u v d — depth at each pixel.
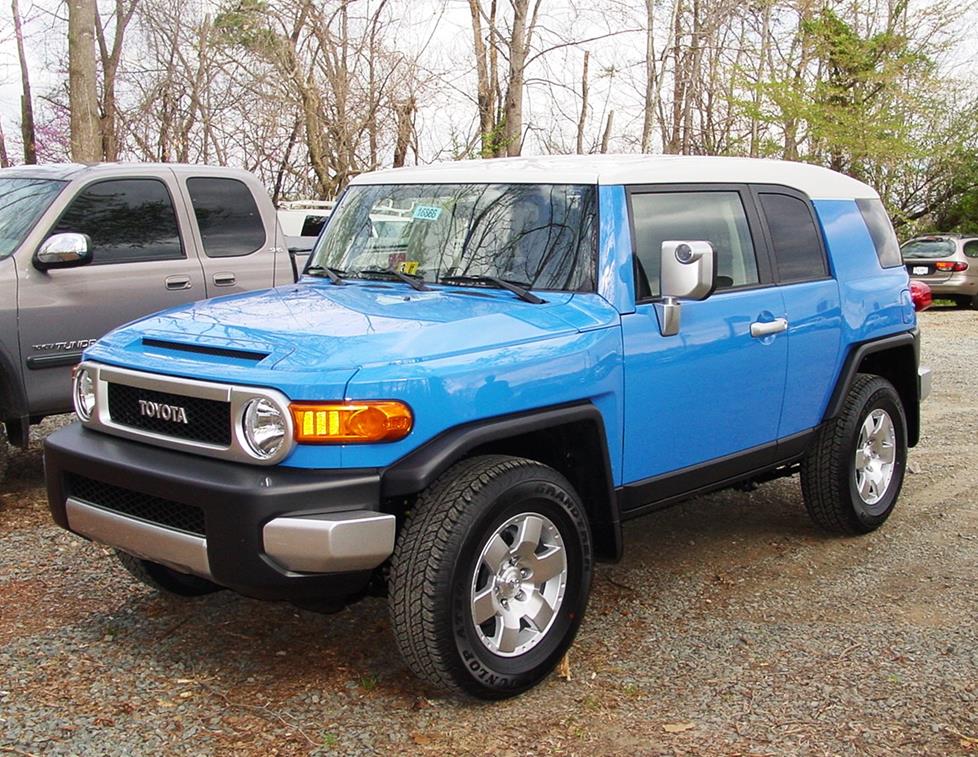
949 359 13.52
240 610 4.88
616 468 4.51
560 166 4.82
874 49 25.81
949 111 29.14
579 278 4.50
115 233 7.00
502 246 4.73
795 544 6.00
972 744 3.73
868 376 6.10
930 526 6.36
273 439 3.61
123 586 5.16
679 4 21.34
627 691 4.11
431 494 3.81
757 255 5.32
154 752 3.61
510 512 3.90
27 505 6.52
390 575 3.79
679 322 4.62
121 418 4.13
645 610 4.97
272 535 3.56
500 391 3.93
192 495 3.69
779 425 5.42
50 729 3.74
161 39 20.53
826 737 3.77
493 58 20.25
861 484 6.04
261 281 7.65
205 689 4.07
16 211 6.92
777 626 4.79
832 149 26.38
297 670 4.25
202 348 3.97
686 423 4.82
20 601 4.94
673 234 4.85
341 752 3.62
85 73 13.35
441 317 4.10
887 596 5.20
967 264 20.94
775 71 25.73
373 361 3.68
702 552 5.84
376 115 18.83
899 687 4.17
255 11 17.73
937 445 8.48
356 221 5.34
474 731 3.78
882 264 6.25
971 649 4.54
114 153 20.84
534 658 4.05
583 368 4.24
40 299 6.53
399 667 4.29
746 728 3.83
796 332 5.40
